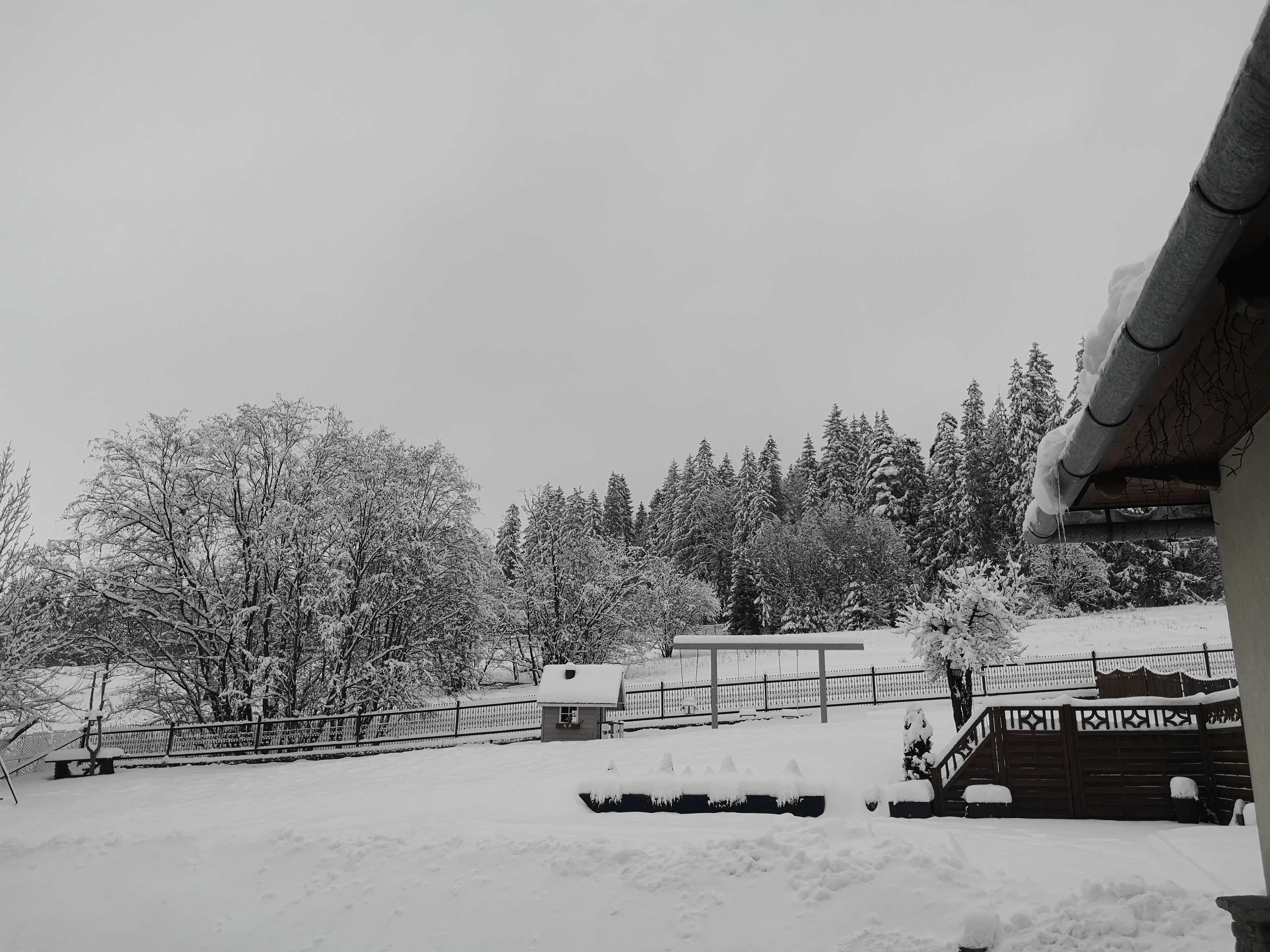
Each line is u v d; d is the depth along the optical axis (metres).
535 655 39.31
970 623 20.47
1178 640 33.22
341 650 28.45
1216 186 3.20
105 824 16.48
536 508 39.69
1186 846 10.02
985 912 7.57
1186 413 5.11
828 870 9.56
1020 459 50.41
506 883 10.83
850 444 69.56
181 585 27.25
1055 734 14.60
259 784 20.58
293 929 10.65
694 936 8.95
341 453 31.08
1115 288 5.14
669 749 20.41
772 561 53.47
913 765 15.37
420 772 20.31
